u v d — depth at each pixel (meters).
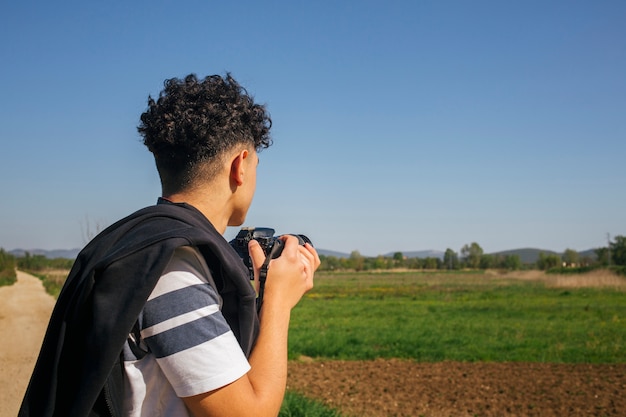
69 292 1.33
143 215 1.39
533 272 93.50
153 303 1.26
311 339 18.56
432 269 142.38
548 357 15.41
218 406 1.24
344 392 10.77
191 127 1.45
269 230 1.73
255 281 1.55
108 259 1.26
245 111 1.54
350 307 34.53
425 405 9.78
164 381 1.31
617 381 11.78
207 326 1.27
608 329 22.03
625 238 90.50
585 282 58.22
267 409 1.30
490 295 44.75
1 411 8.06
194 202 1.49
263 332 1.42
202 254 1.37
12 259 68.94
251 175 1.58
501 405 9.79
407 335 20.14
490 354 15.75
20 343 15.35
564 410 9.45
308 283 1.59
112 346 1.21
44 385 1.27
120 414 1.28
